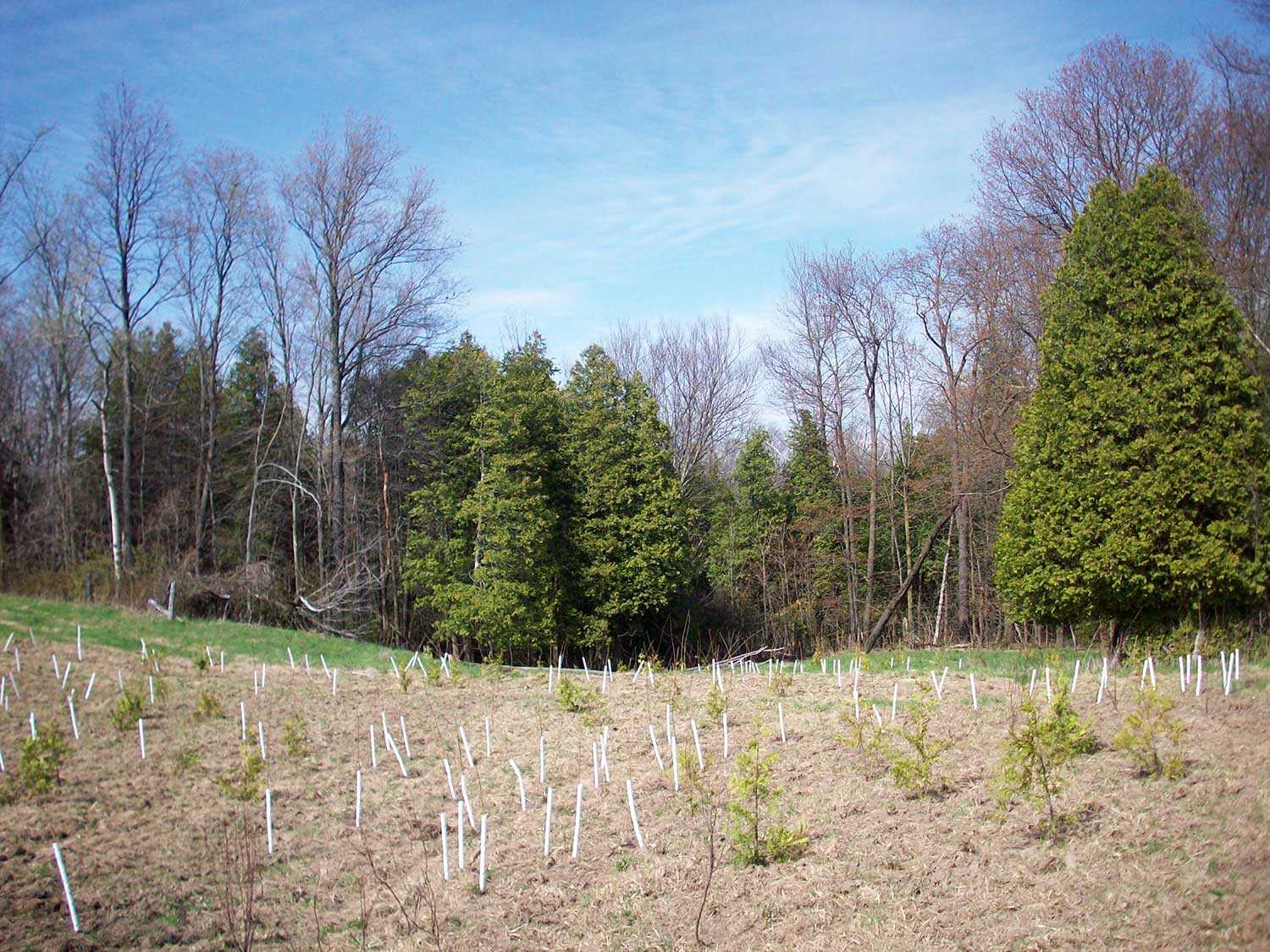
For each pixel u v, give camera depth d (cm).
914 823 880
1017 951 632
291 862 947
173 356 4034
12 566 3006
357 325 3562
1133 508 1520
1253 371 1571
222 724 1457
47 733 1167
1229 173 1873
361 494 3884
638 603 3356
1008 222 2706
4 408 3356
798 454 4497
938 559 4006
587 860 895
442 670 1909
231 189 3428
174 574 2833
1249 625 1522
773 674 1653
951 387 3094
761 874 816
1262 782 793
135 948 777
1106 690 1244
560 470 3447
